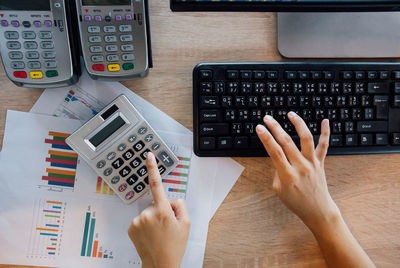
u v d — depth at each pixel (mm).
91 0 411
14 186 474
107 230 490
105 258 491
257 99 457
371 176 513
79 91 477
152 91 485
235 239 505
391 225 516
